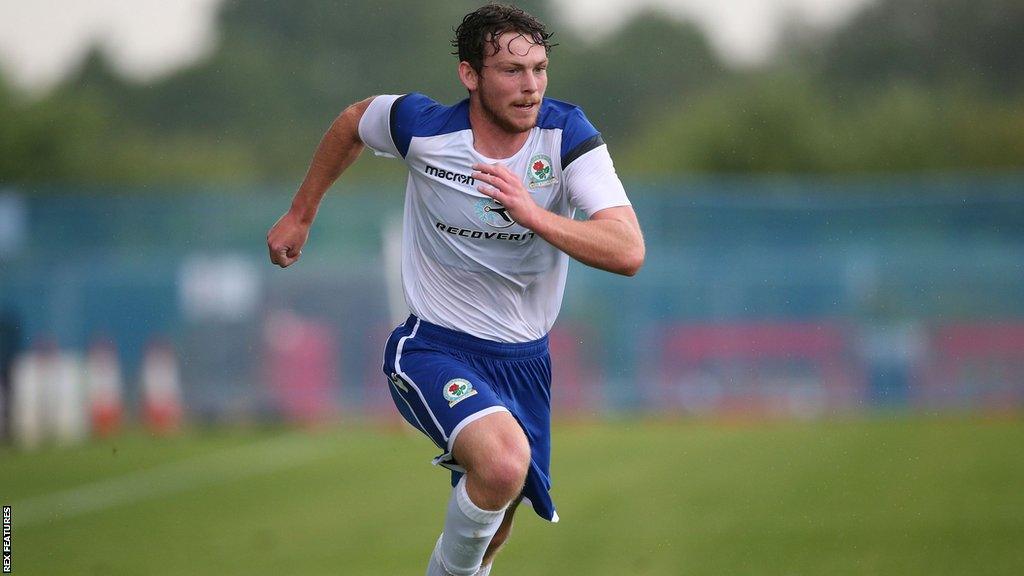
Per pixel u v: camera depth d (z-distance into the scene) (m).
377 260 70.38
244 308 69.25
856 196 73.69
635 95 160.38
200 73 152.88
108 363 67.25
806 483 42.59
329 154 21.09
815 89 146.75
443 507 39.56
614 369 71.50
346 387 69.38
